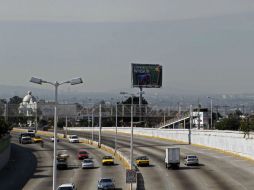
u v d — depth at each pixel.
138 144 150.88
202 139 138.88
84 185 76.25
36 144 160.12
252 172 87.56
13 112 152.88
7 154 114.00
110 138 174.75
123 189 69.25
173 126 184.75
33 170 98.31
